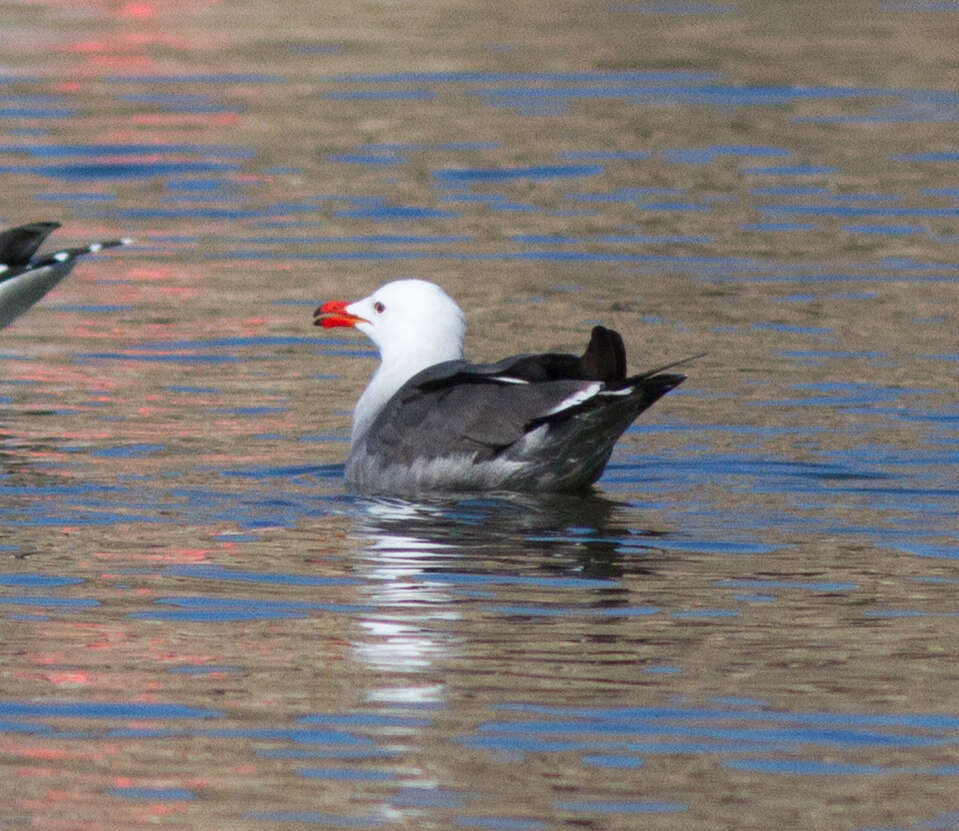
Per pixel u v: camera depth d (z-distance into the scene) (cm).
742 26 3381
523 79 2908
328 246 2083
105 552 1150
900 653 961
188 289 1933
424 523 1204
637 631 998
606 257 2017
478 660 955
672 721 875
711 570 1104
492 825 774
